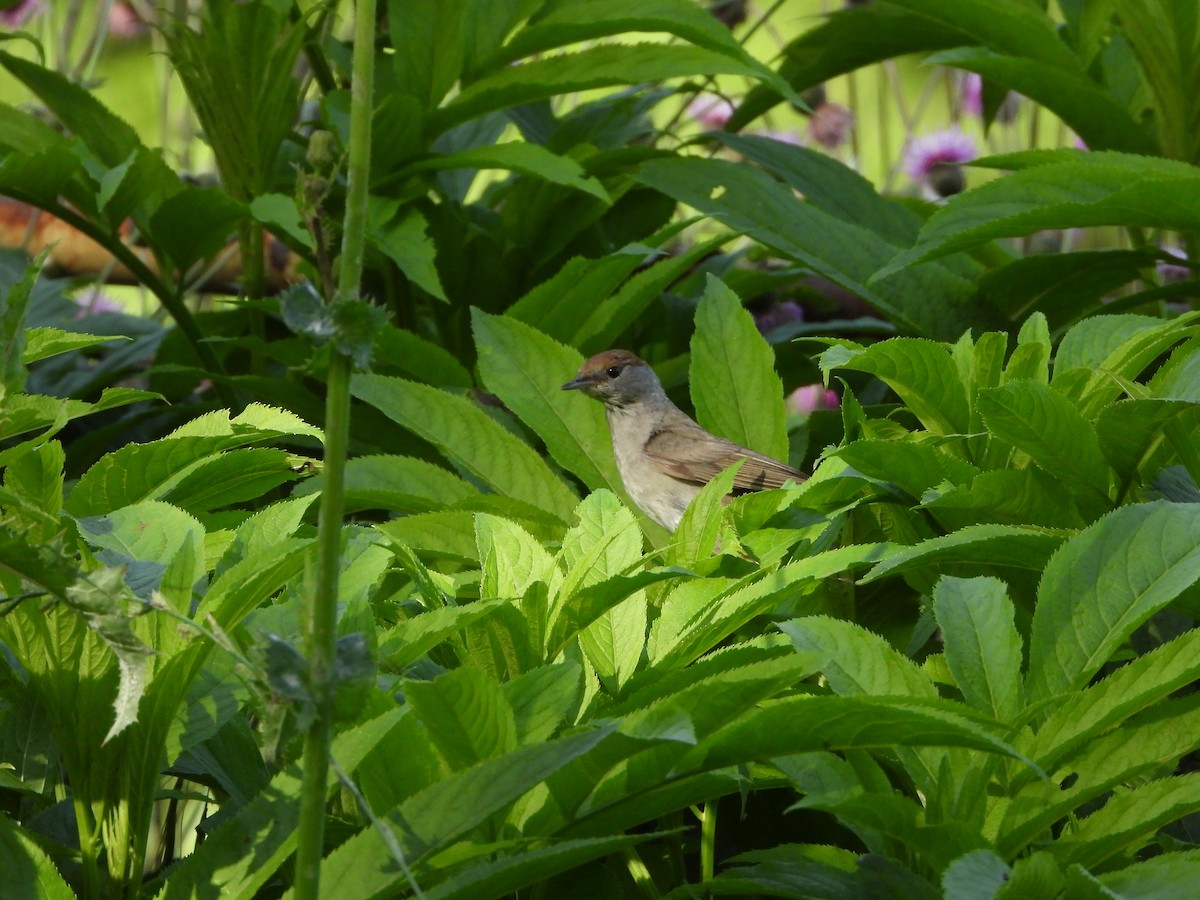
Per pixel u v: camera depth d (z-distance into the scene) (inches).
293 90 371.6
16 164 328.2
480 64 358.3
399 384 241.4
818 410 325.1
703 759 122.6
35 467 159.2
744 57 338.6
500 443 241.4
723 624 155.1
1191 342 207.9
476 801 111.2
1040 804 133.8
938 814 136.4
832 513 199.5
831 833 188.7
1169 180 262.4
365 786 130.3
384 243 325.7
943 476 197.6
